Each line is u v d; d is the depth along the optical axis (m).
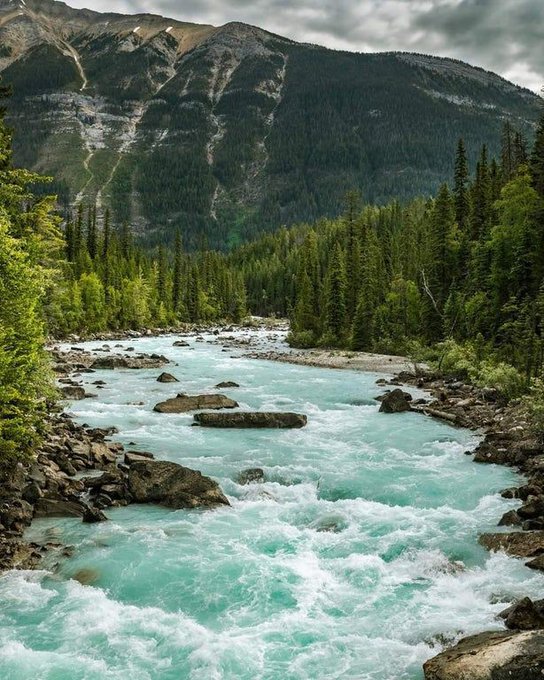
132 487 18.80
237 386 43.03
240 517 17.50
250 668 10.36
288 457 23.72
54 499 17.69
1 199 31.45
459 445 25.91
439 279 68.81
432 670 9.59
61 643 11.00
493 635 10.61
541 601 11.65
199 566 14.16
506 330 49.19
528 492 18.64
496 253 54.16
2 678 9.91
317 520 17.30
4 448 17.48
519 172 61.31
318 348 78.81
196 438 26.66
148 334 102.25
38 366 19.89
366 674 10.16
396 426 29.89
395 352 69.38
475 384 40.47
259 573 13.88
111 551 14.87
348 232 96.38
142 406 34.00
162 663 10.45
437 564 14.21
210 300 146.00
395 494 19.50
